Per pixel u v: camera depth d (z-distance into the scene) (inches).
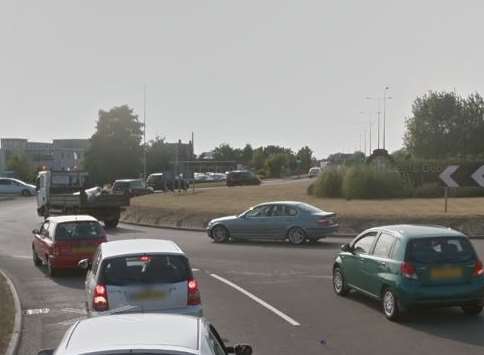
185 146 4616.1
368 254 627.2
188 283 460.8
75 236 878.4
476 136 4362.7
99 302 450.3
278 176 5344.5
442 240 571.8
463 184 2101.4
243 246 1192.8
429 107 4421.8
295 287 760.3
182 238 1366.9
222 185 3425.2
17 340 513.0
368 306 641.6
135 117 4495.6
